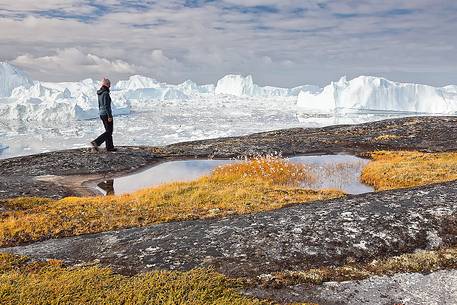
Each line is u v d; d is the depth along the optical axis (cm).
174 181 2630
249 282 1109
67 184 2716
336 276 1156
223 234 1445
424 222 1471
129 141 12988
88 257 1331
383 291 1084
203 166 3434
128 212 1866
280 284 1099
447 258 1240
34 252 1398
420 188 1909
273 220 1559
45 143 12450
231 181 2584
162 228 1592
